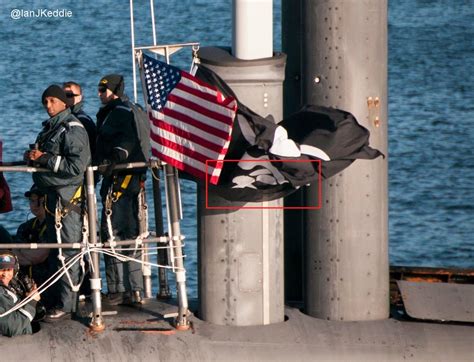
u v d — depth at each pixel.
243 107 39.81
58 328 41.03
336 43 41.59
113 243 40.62
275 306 41.75
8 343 40.06
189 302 44.50
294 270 44.97
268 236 41.34
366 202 42.09
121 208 42.69
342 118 40.50
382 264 42.50
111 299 43.31
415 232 101.75
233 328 41.25
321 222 42.22
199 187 41.25
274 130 39.69
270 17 40.69
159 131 39.59
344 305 42.22
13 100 150.88
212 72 40.31
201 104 38.97
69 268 41.19
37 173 41.03
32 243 42.03
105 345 40.03
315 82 41.91
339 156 39.91
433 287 43.31
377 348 40.41
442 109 162.38
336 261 42.19
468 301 42.56
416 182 120.56
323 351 40.28
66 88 43.62
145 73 39.97
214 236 41.28
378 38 41.78
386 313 42.69
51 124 41.00
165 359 39.69
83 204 41.34
